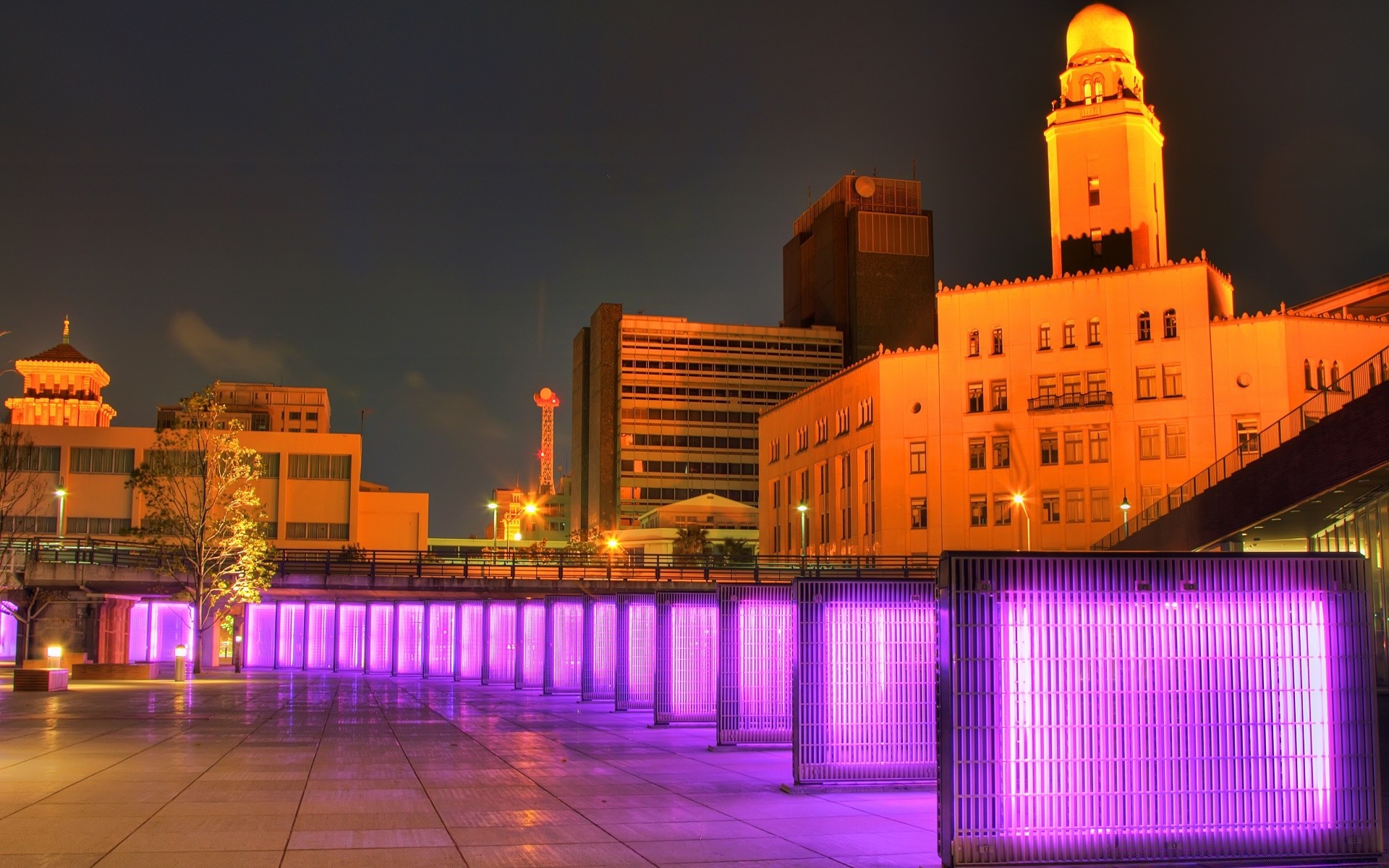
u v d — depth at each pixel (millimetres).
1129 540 59562
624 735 27594
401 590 64438
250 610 71375
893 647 19422
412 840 13742
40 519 108750
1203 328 93312
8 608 61562
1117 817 12836
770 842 14250
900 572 77562
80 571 59250
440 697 41719
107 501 110562
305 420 168625
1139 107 111125
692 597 30328
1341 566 13648
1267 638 13414
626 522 197500
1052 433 97750
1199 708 13156
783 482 128875
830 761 18875
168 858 12422
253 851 12906
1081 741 12867
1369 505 36906
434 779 19109
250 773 19484
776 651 25125
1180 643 13219
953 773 12617
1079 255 110188
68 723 28828
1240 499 43844
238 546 59406
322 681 54188
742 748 24469
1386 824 15039
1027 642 12906
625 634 35500
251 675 60688
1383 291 97125
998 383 100250
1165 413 93625
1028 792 12711
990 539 98500
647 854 13344
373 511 123562
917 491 102438
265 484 114812
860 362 109625
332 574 63281
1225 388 92000
